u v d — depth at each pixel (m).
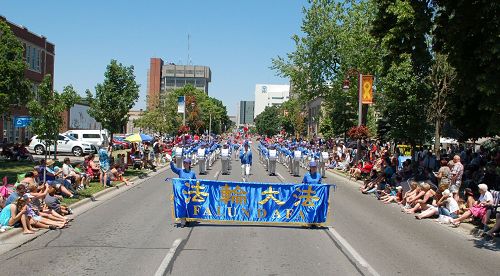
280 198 12.50
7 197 12.73
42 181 15.56
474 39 13.84
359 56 40.34
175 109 64.69
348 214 14.91
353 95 41.97
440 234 12.23
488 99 13.09
